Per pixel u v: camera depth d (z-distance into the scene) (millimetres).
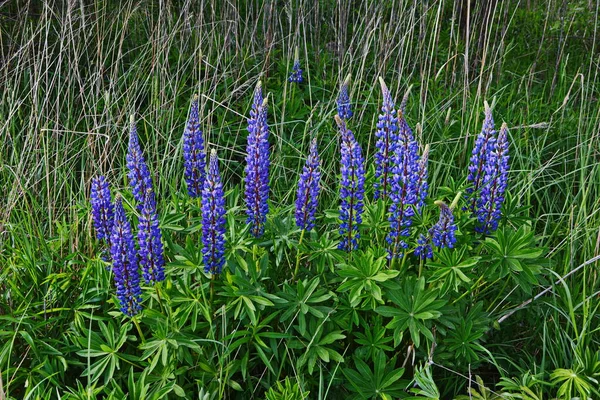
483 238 1775
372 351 1610
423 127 2426
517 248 1634
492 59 2961
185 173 1828
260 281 1631
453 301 1656
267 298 1618
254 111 1626
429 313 1563
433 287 1656
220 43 2760
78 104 2502
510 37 3145
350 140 1611
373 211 1732
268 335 1579
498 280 1795
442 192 1959
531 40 3195
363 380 1584
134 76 2500
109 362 1567
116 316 1641
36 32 2305
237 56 2750
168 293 1620
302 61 2785
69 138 2262
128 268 1527
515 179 2225
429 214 1746
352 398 1571
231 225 1709
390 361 1615
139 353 1665
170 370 1571
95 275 1752
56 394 1609
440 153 2348
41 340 1632
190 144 1798
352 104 2561
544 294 1876
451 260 1605
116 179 2123
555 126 2570
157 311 1581
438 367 1723
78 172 2287
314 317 1646
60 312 1717
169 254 1771
